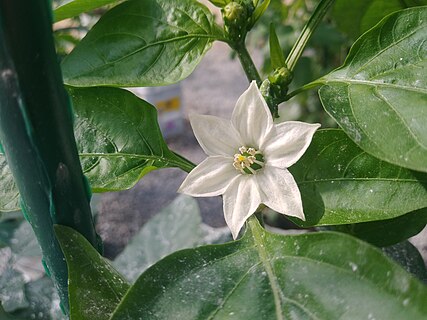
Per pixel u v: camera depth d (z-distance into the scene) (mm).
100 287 69
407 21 76
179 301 64
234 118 75
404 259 101
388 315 56
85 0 84
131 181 83
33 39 57
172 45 84
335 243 62
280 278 64
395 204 73
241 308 63
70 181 66
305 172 77
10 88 59
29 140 62
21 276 122
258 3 88
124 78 81
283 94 84
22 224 135
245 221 74
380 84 73
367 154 75
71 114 64
